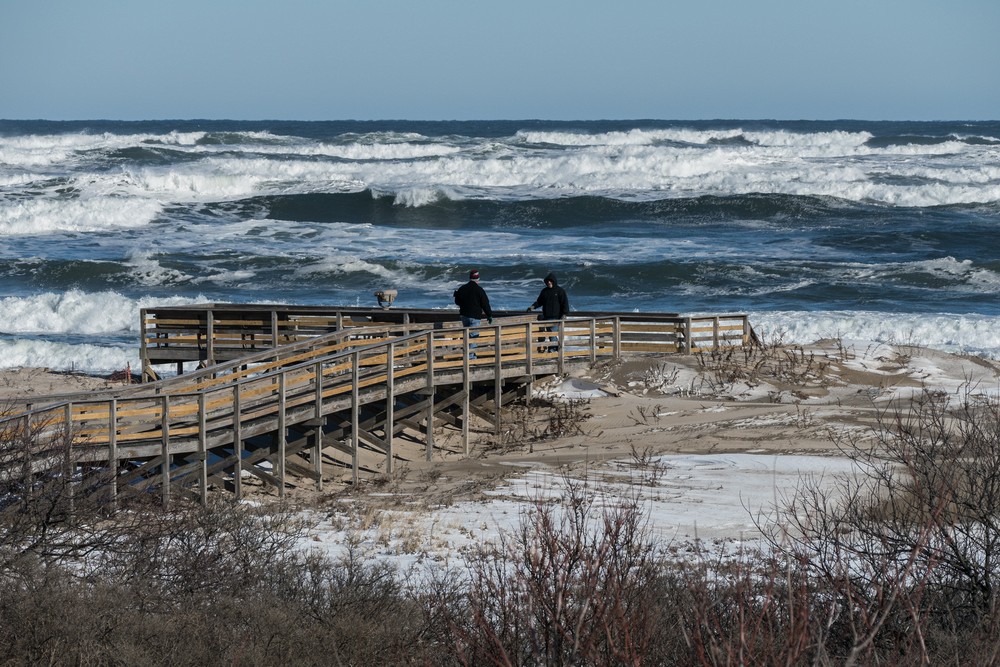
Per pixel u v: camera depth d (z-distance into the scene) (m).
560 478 35.78
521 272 97.62
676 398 46.44
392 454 43.53
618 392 47.62
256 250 108.56
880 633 15.96
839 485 30.59
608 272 96.62
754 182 143.38
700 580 16.81
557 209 137.12
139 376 58.16
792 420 40.91
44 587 19.59
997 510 19.16
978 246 110.50
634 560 19.52
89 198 131.12
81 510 24.58
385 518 31.14
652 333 52.66
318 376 38.12
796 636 13.22
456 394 44.06
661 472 35.50
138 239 116.06
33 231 121.56
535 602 15.01
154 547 23.14
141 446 33.00
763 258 102.75
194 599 20.94
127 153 179.62
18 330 77.31
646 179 152.38
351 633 18.78
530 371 47.34
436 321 51.28
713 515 29.58
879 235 115.88
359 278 97.31
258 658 18.00
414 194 139.50
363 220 136.12
